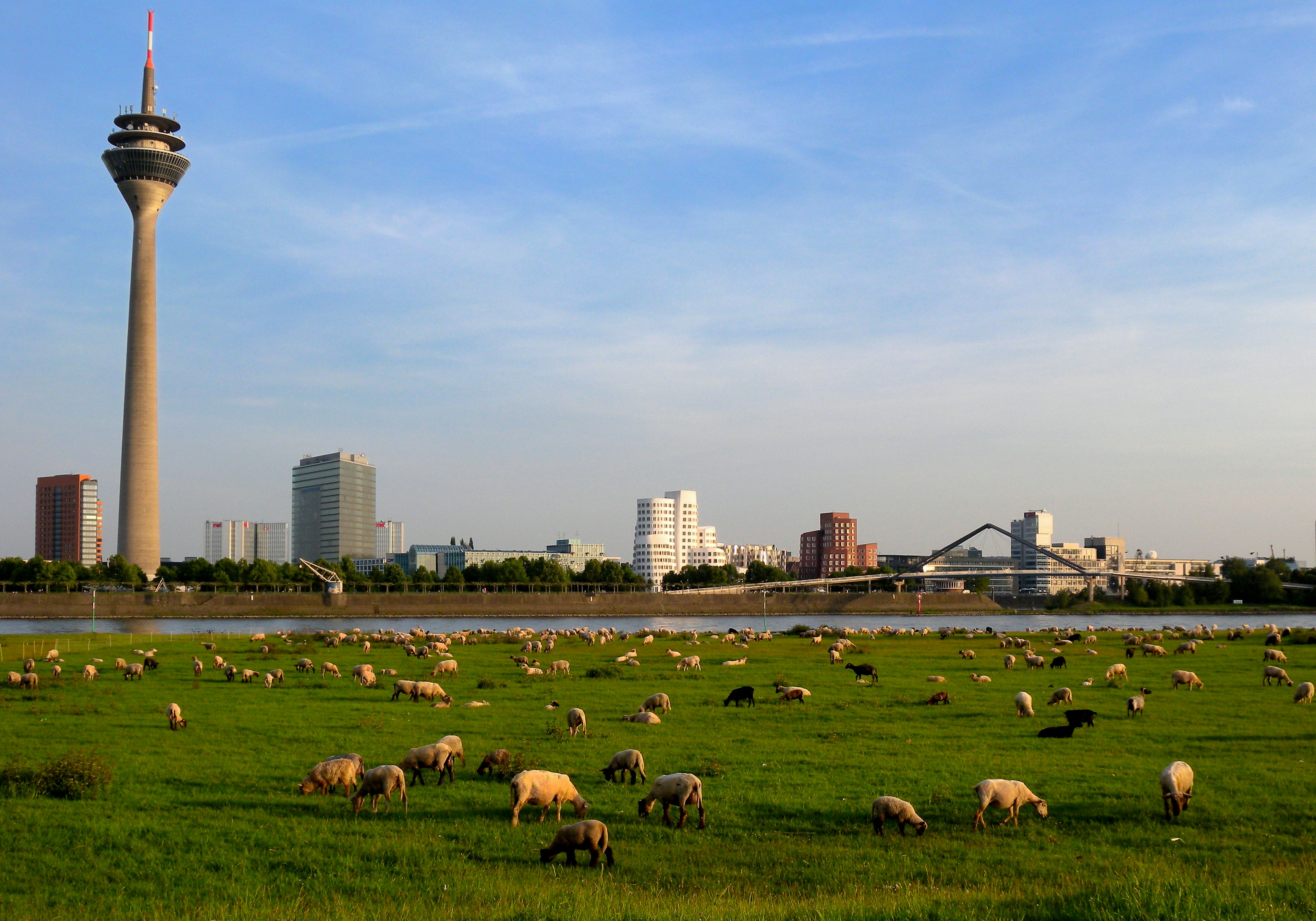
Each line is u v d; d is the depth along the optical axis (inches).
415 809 1203.2
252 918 808.9
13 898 875.4
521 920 778.8
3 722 1891.0
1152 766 1466.5
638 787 1331.2
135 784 1325.0
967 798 1267.2
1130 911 746.8
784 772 1422.2
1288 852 1037.2
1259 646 4320.9
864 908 790.5
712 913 787.4
